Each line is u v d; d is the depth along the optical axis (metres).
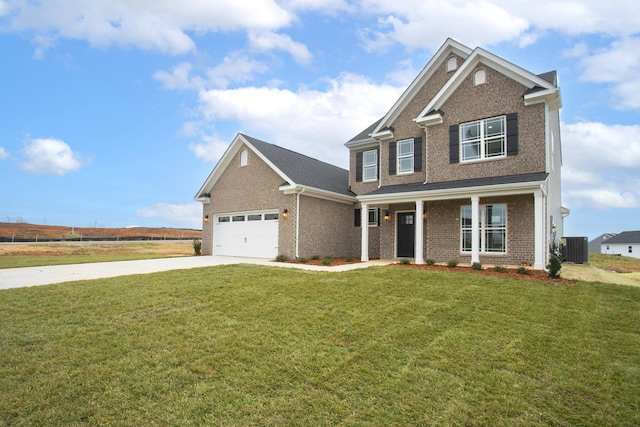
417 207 12.45
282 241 15.47
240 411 3.24
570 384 3.79
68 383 3.67
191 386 3.66
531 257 11.23
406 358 4.39
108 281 8.58
